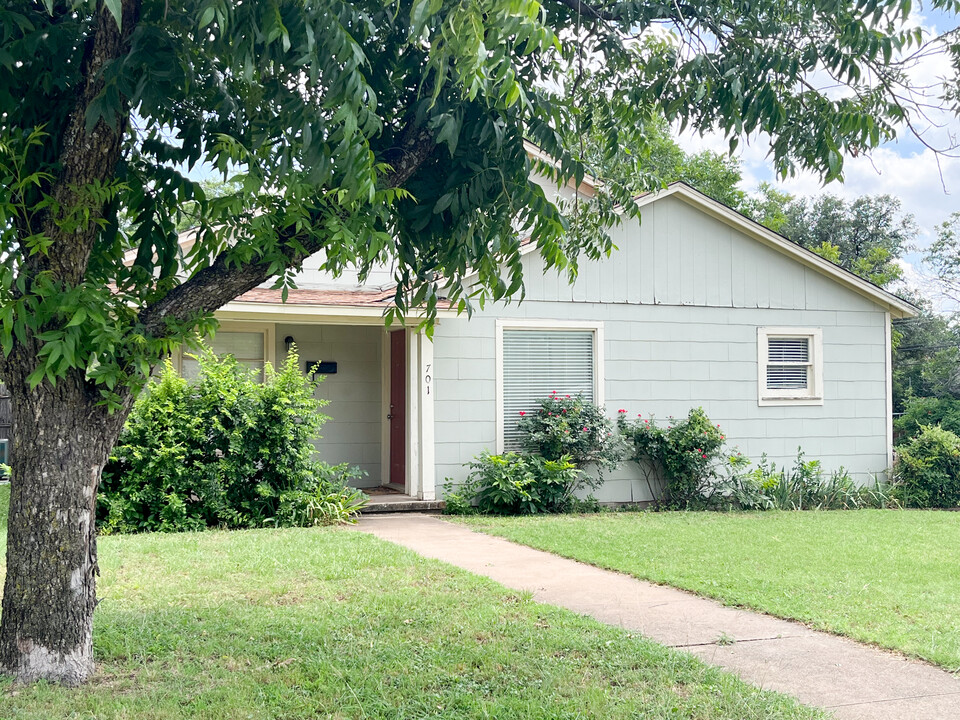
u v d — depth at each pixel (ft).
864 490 47.16
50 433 15.17
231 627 18.97
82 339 13.61
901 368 101.91
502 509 40.37
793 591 23.61
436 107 15.29
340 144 12.08
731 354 46.88
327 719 13.96
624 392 44.80
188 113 15.65
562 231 15.84
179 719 13.82
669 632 19.63
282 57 12.35
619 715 14.17
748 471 46.06
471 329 42.27
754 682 16.17
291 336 45.65
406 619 19.94
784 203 111.86
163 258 16.42
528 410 43.32
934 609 21.76
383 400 46.98
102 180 14.38
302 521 35.50
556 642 18.17
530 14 10.37
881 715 14.55
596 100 20.42
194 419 33.86
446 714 14.21
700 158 84.07
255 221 13.69
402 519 37.86
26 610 15.24
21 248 14.25
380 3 14.62
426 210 16.11
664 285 45.78
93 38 13.82
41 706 14.01
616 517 39.52
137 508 33.37
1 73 13.50
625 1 17.28
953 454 47.03
